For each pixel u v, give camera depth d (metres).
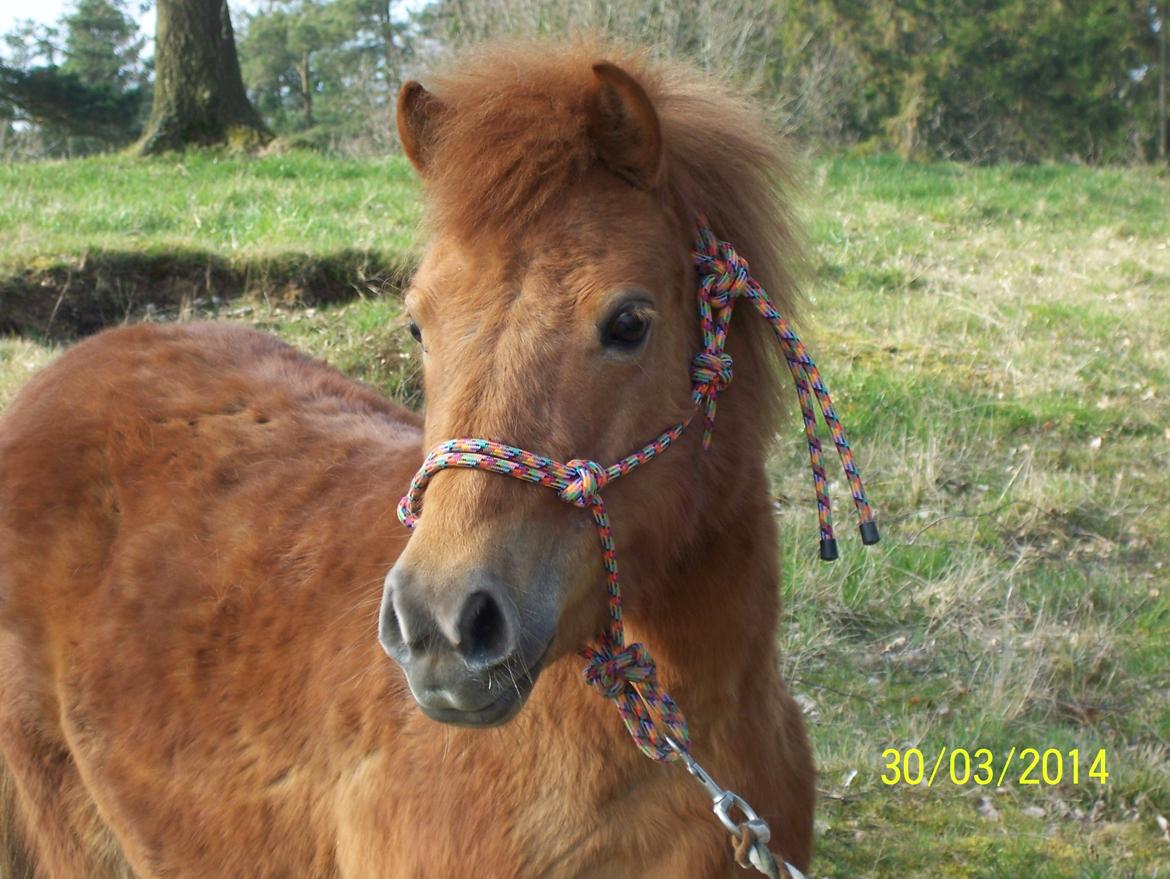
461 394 1.73
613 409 1.78
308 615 2.34
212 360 2.98
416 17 19.83
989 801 3.62
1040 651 4.29
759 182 2.15
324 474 2.59
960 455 6.00
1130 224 12.15
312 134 26.72
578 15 11.19
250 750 2.35
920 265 9.62
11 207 9.26
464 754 2.05
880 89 21.95
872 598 4.68
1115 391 7.05
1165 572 5.09
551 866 2.01
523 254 1.76
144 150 14.04
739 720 2.07
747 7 13.21
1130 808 3.61
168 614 2.50
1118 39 22.66
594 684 1.89
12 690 2.72
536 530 1.70
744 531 2.06
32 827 2.80
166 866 2.49
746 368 2.09
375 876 2.15
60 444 2.75
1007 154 21.88
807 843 2.28
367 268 7.69
